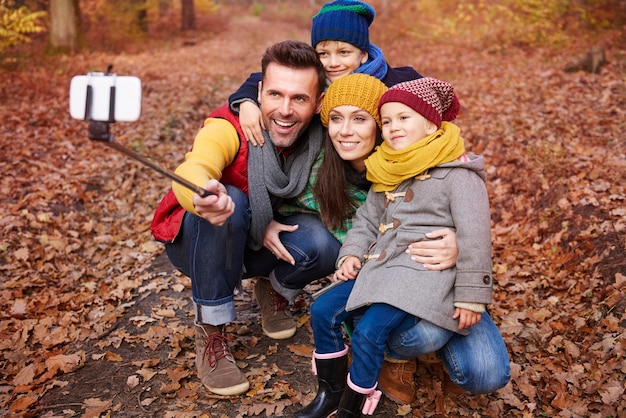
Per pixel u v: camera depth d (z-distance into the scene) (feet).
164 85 37.96
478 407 9.09
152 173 21.47
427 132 8.17
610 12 39.32
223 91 36.68
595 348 10.16
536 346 10.67
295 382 9.59
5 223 15.93
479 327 8.37
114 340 11.07
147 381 9.71
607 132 20.57
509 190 17.40
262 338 10.92
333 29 9.71
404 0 77.15
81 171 20.67
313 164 9.27
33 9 50.44
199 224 8.68
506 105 26.11
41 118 27.09
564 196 15.47
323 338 8.52
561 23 40.73
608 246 12.70
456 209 7.85
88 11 60.03
